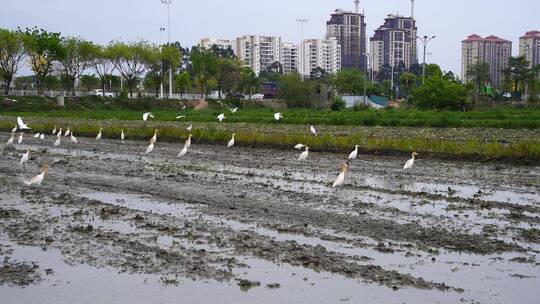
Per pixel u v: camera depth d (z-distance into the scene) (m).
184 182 21.84
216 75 120.88
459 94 79.44
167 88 141.00
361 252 12.37
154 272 11.34
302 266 11.52
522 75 114.81
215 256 12.20
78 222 15.40
